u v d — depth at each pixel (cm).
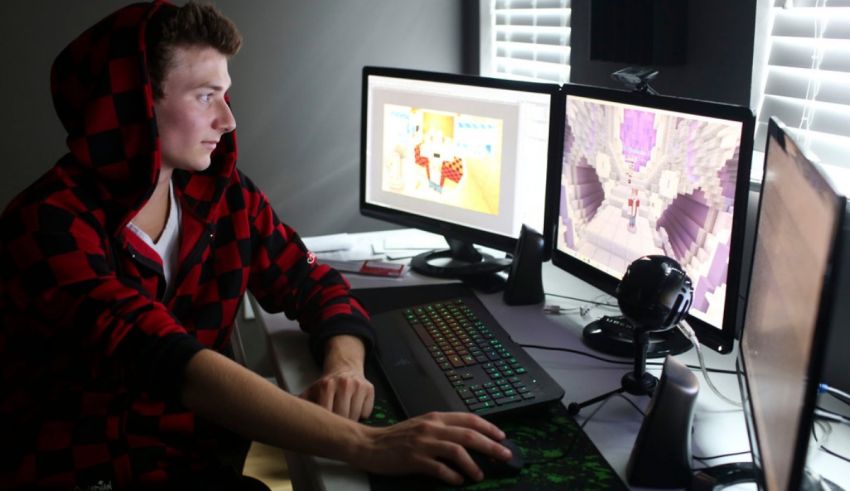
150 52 111
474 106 161
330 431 99
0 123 210
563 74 205
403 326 134
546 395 109
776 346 80
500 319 147
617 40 163
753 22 138
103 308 104
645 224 127
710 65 149
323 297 136
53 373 114
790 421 69
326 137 234
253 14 218
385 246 194
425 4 232
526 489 91
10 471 114
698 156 114
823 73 133
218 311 133
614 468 98
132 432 120
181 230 128
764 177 102
